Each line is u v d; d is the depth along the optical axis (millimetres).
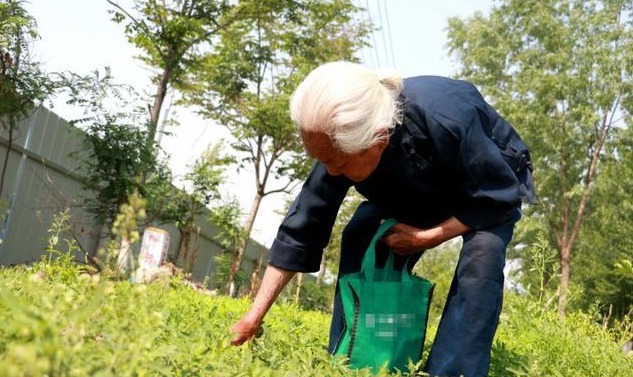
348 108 2734
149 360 1669
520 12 32250
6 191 12922
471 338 3023
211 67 22078
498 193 3051
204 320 3164
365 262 3160
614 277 25141
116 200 14453
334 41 23547
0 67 11648
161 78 17406
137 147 14312
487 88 32875
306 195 3334
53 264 4547
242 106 22219
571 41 30656
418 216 3252
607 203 30859
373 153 2900
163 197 16656
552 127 31188
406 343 3145
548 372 3473
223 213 19281
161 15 16781
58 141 14305
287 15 20188
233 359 2258
